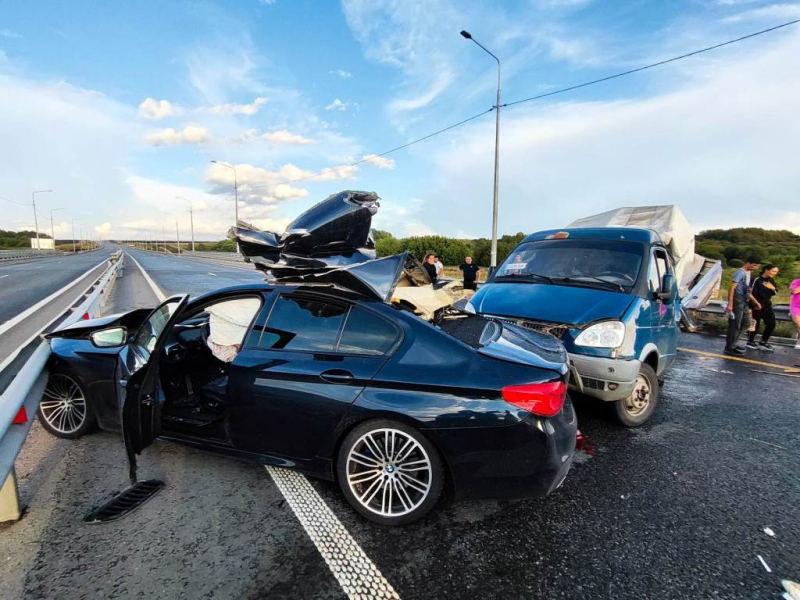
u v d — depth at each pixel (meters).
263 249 3.16
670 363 5.13
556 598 2.00
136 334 3.20
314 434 2.64
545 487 2.41
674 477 3.16
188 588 2.01
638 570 2.19
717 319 10.62
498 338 2.89
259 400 2.74
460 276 24.39
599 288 4.30
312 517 2.59
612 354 3.67
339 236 3.30
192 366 3.69
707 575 2.16
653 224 8.02
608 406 4.16
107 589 1.99
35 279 20.64
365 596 2.00
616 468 3.29
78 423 3.41
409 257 3.11
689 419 4.33
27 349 6.30
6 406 2.32
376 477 2.56
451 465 2.41
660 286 4.48
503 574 2.15
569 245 5.10
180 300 3.15
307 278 2.90
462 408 2.38
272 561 2.21
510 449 2.37
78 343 3.41
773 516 2.69
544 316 4.00
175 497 2.74
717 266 10.41
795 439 3.87
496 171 17.25
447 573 2.15
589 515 2.67
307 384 2.64
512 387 2.38
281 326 2.86
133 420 2.59
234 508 2.65
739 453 3.57
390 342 2.63
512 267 5.21
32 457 3.16
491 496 2.44
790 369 6.45
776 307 11.07
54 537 2.34
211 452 2.96
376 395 2.50
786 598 2.02
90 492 2.76
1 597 1.93
